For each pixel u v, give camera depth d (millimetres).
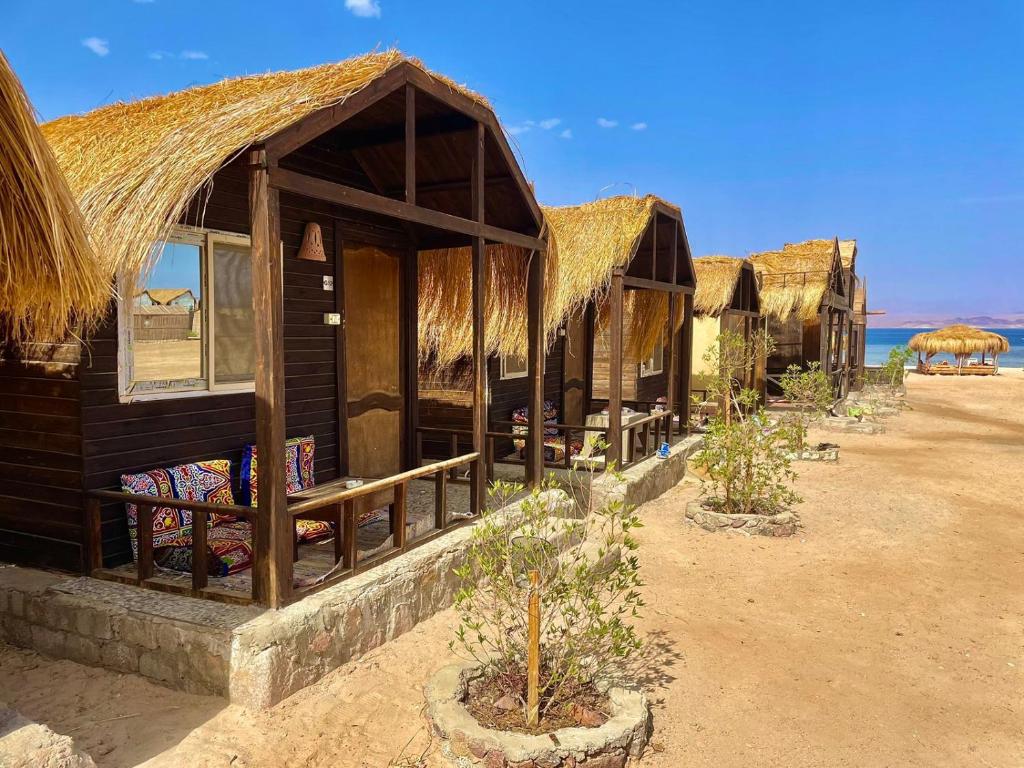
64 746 2695
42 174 2752
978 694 4336
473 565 5586
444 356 8633
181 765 3287
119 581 4547
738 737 3797
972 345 37375
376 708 3883
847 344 23719
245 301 5859
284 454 4137
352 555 4707
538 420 7180
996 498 9594
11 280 3031
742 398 8836
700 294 15695
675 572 6492
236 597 4195
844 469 11414
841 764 3584
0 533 4969
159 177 3836
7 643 4496
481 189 6012
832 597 5914
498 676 4039
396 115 5820
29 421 4789
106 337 4746
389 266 7465
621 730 3447
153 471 5035
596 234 9383
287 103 4297
